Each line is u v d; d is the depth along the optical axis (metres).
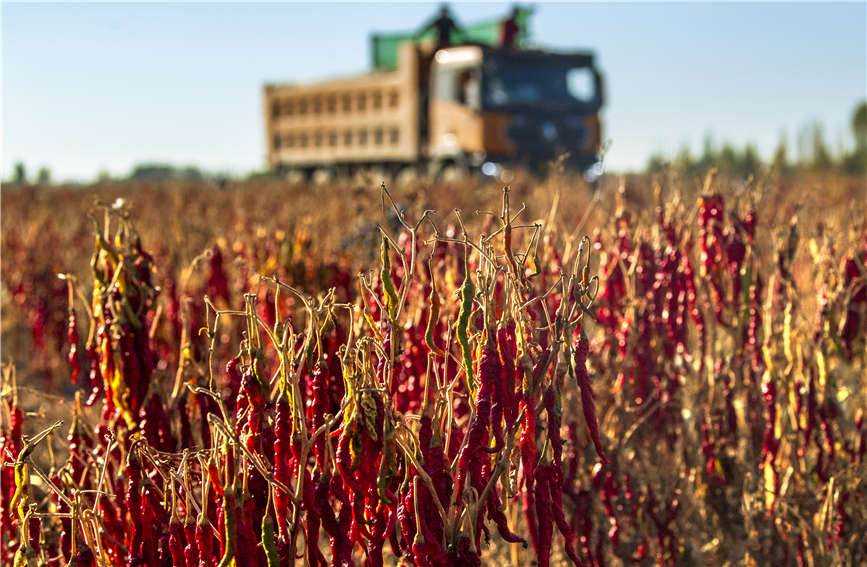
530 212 8.39
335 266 6.83
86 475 3.71
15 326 9.81
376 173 34.28
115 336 3.74
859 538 4.61
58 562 3.58
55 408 7.25
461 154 27.66
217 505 2.86
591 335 5.77
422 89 30.83
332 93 36.41
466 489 2.73
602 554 4.57
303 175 39.78
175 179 33.38
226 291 6.22
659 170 5.49
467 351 2.86
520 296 3.08
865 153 47.75
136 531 3.04
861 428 4.79
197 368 3.83
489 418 2.82
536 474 2.99
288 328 2.97
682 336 4.92
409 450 2.69
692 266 5.10
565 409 4.59
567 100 27.69
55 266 9.30
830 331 4.82
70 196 20.81
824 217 7.81
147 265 3.95
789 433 4.90
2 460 3.46
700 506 5.27
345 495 2.85
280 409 2.81
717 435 5.02
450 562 2.66
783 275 4.80
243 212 12.07
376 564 2.89
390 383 2.95
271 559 2.65
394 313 2.97
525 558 5.07
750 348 5.05
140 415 3.73
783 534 4.64
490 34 31.61
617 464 4.54
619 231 5.09
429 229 6.43
